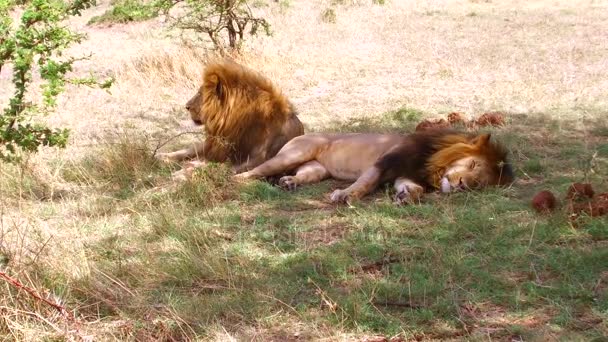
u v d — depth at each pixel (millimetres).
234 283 8469
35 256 8367
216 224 10320
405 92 18406
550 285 8148
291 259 9031
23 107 11125
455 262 8672
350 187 11266
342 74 20406
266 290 8258
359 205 10961
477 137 11391
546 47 23406
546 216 10023
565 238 9328
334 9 31406
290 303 7988
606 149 13164
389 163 11484
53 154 13664
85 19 32781
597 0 33281
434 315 7668
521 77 19328
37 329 7141
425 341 7270
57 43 10953
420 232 9656
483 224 9727
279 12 30438
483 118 15039
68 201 11406
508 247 9172
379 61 21828
